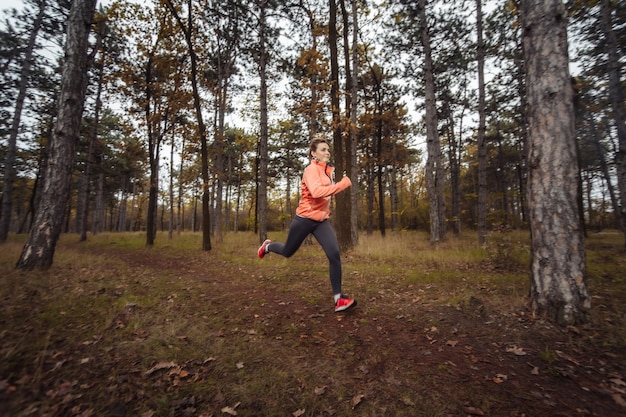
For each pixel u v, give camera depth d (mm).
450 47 12961
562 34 3016
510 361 2352
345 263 7422
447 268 6457
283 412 1774
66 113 5410
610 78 7910
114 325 2801
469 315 3229
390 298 4121
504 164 22391
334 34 9367
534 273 3080
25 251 5039
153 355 2293
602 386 1985
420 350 2580
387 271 6141
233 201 34469
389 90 16469
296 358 2434
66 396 1726
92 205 33000
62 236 19672
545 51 3045
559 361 2299
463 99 18625
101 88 14219
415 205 24938
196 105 11305
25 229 38156
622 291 3982
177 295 4270
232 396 1890
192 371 2150
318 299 4145
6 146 17375
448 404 1850
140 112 12906
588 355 2363
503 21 11773
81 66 5578
